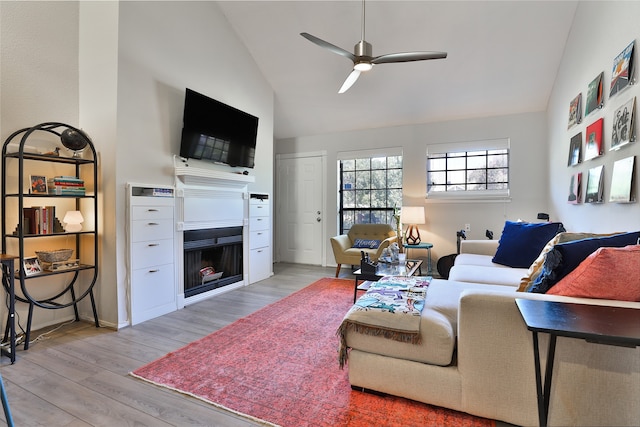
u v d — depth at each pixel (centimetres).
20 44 274
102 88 292
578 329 100
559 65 376
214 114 363
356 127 544
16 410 170
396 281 249
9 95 269
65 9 299
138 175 301
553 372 141
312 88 479
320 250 583
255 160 454
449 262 450
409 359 170
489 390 153
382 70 424
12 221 274
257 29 407
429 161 504
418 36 373
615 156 237
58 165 302
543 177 440
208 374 205
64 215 305
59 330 282
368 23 369
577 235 200
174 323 296
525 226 327
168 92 328
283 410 169
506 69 395
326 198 575
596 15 272
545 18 336
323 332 271
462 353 157
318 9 366
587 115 289
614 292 142
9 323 230
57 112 296
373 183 550
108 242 288
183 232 343
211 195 376
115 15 283
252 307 341
